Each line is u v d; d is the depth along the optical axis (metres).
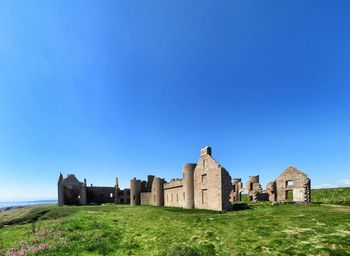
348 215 28.56
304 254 16.94
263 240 20.55
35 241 21.91
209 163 48.75
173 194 65.44
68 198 100.44
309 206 38.94
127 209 53.12
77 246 20.20
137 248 20.23
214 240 21.30
